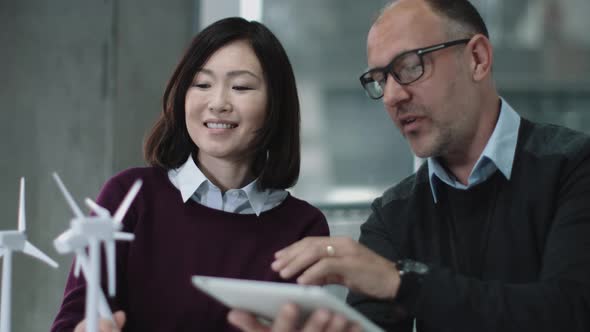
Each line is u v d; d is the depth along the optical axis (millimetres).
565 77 5648
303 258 1007
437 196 1359
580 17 5707
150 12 2594
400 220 1396
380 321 1313
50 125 2609
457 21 1272
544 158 1275
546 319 1036
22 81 2633
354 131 5777
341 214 2551
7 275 926
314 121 5824
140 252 1309
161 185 1384
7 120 2635
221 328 1294
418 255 1357
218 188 1361
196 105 1295
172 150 1398
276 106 1343
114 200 1338
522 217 1264
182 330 1285
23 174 2629
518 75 5660
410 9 1273
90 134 2568
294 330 847
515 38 5703
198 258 1319
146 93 2592
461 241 1320
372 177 5352
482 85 1308
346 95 5863
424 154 1300
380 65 1282
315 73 5863
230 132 1298
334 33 5867
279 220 1401
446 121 1271
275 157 1409
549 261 1150
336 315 829
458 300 1024
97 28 2562
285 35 5809
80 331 1053
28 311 2627
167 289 1299
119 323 1019
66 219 2588
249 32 1316
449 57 1258
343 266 1008
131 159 2574
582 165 1245
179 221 1343
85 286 1219
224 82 1295
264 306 869
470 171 1350
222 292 853
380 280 1026
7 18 2637
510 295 1044
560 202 1235
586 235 1153
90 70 2568
